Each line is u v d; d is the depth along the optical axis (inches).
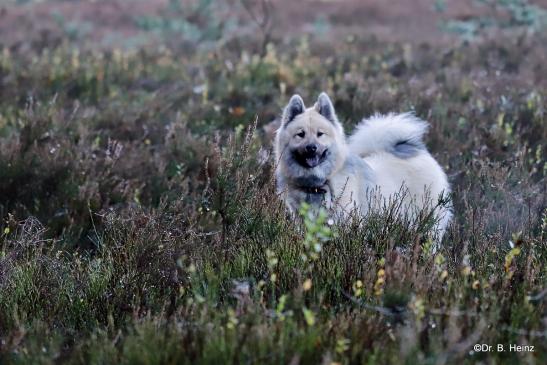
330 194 389.7
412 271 279.0
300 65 874.8
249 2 1659.7
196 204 427.5
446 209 402.0
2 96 764.0
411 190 410.3
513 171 463.2
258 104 698.2
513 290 273.4
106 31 1494.8
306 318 237.0
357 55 1015.0
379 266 300.4
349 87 724.0
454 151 535.8
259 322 245.9
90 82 807.7
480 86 734.5
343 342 225.8
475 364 231.9
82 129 573.3
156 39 1326.3
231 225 346.0
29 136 528.4
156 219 360.2
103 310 305.7
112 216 383.9
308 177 394.0
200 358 234.4
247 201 350.3
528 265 281.3
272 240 331.6
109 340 265.4
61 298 313.1
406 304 263.0
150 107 684.7
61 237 404.8
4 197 458.3
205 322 253.9
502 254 324.2
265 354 231.1
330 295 283.1
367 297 274.7
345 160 398.0
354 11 1680.6
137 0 1964.8
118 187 462.0
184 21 1592.0
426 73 861.2
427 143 546.6
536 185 449.4
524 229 370.0
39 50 1114.1
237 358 232.7
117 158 487.5
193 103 703.1
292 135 397.1
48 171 474.0
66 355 262.7
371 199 385.1
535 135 561.6
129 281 316.5
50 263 340.2
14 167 468.8
